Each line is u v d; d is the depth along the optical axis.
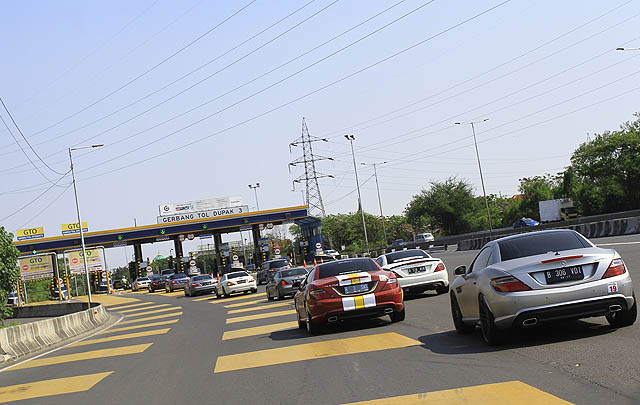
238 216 73.44
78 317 25.94
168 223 72.69
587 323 10.21
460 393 6.69
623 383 6.40
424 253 20.19
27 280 60.03
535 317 8.49
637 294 12.84
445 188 101.19
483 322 9.28
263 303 27.27
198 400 7.96
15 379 12.69
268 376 9.07
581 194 74.56
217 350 12.90
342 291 13.12
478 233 74.31
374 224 136.88
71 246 71.75
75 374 12.03
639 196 70.06
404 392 7.03
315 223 81.44
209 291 42.84
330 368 9.11
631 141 69.25
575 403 5.86
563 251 8.89
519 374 7.26
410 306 17.12
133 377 10.62
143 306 39.81
